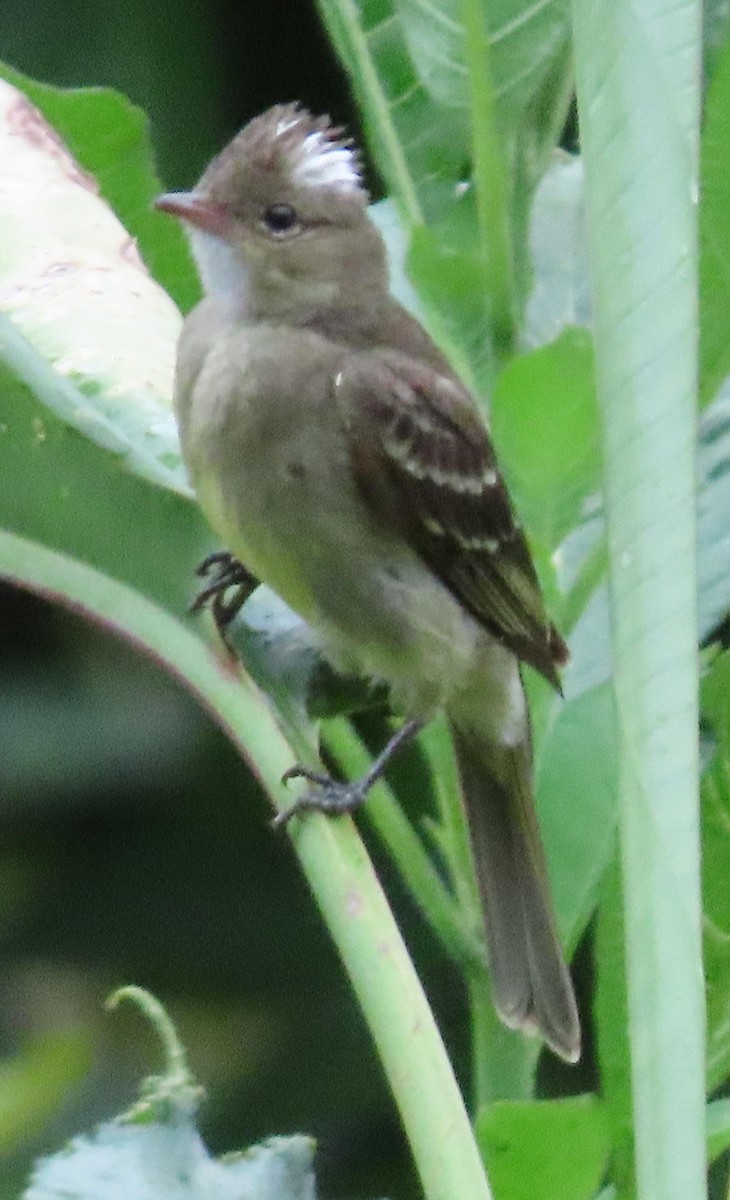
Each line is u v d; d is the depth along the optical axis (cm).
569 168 288
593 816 283
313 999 306
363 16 285
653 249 192
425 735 289
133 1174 279
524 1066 284
